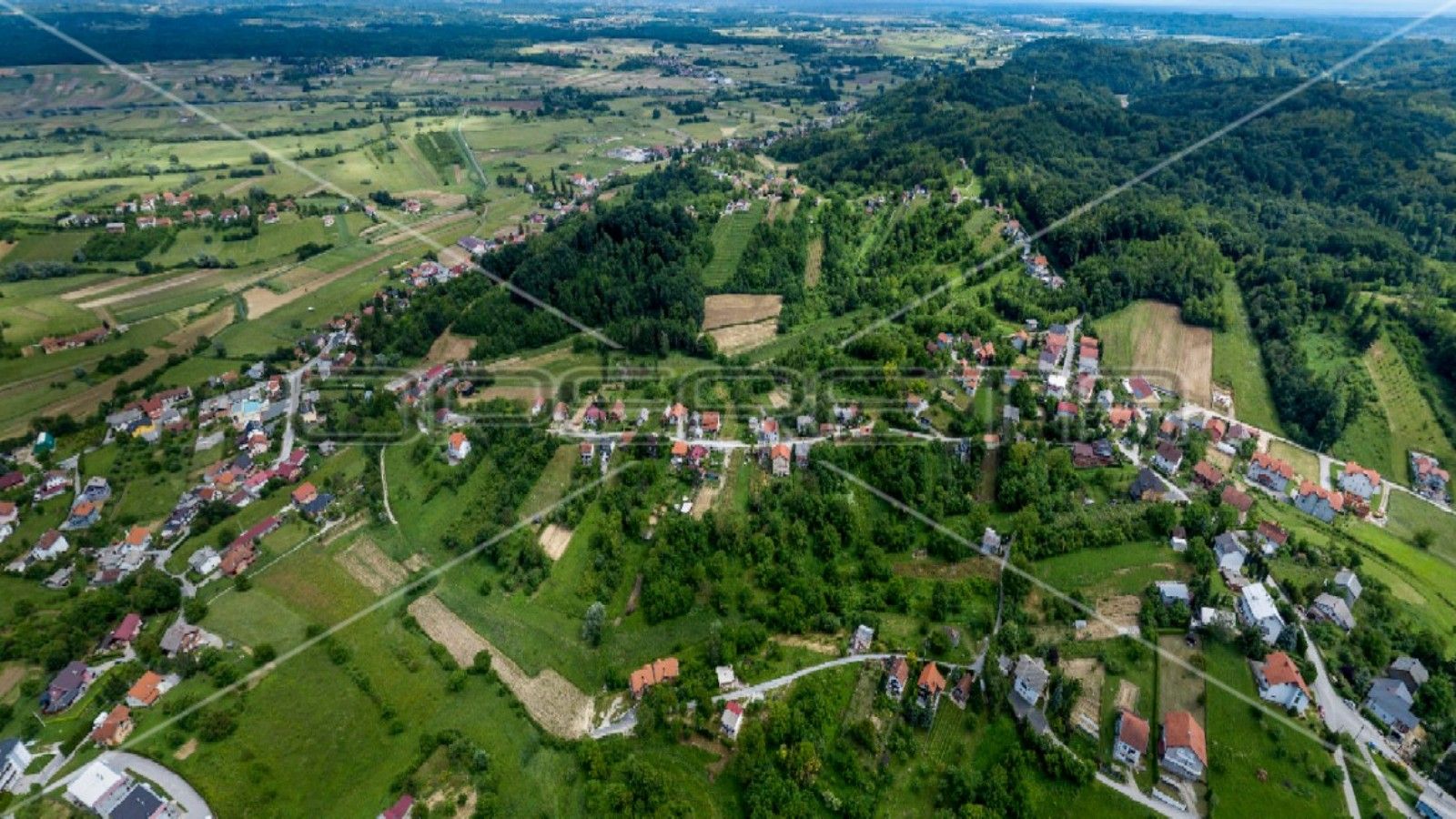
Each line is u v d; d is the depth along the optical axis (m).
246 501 158.12
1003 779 99.12
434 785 101.94
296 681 118.00
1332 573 131.12
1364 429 183.12
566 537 144.88
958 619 125.56
